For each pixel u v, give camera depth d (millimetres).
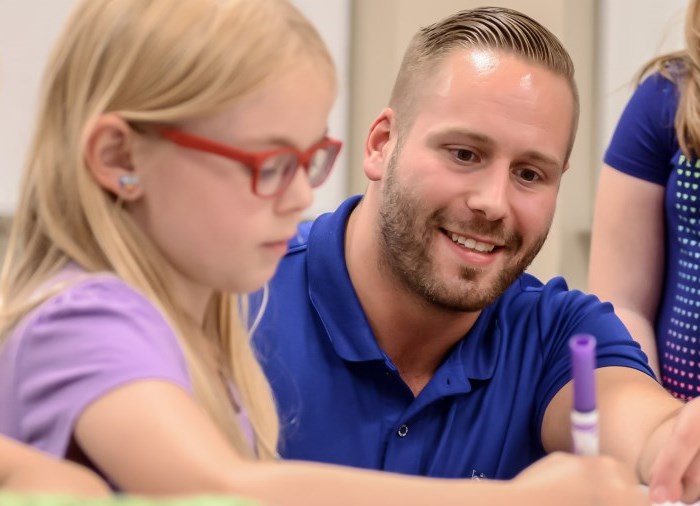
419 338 1072
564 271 2461
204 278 714
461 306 1018
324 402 1059
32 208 750
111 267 710
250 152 674
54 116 736
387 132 1095
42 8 2137
